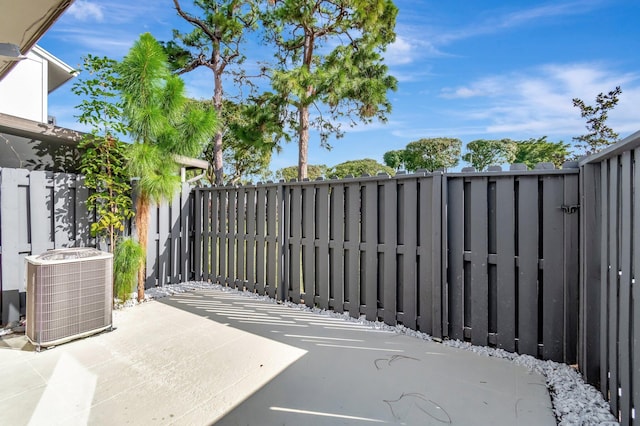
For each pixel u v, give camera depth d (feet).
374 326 11.44
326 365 8.53
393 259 11.39
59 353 9.12
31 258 9.65
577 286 8.49
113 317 12.05
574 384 7.52
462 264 10.03
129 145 13.41
